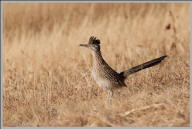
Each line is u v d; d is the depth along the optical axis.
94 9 38.66
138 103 14.32
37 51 27.98
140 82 18.42
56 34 30.33
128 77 18.95
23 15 39.19
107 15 37.19
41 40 30.56
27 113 16.11
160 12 36.03
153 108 13.66
